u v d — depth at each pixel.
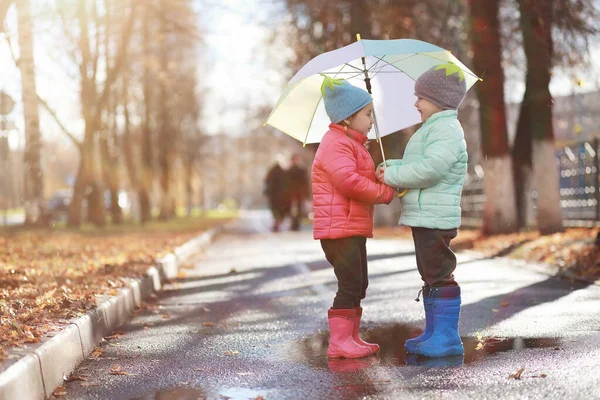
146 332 7.69
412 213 6.09
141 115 40.34
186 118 52.38
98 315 7.19
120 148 41.16
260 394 4.97
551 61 15.50
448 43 19.41
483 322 7.46
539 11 14.72
